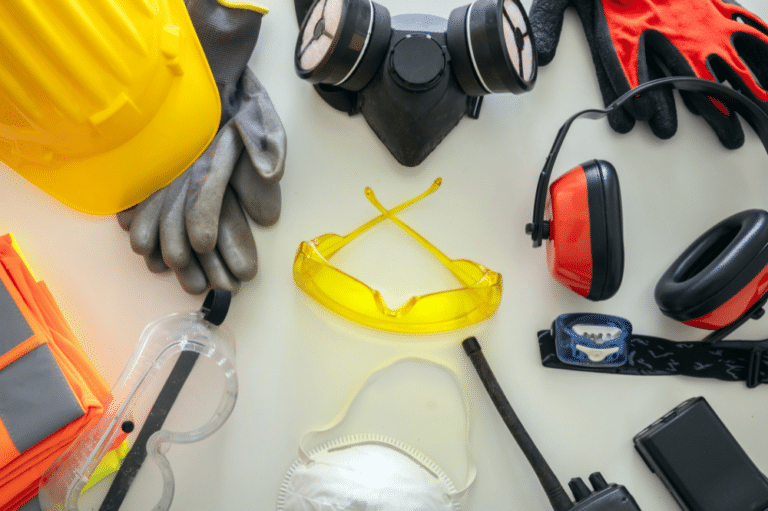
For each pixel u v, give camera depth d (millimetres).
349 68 813
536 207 809
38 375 779
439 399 908
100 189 875
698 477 840
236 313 910
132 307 918
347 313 915
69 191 879
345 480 825
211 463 884
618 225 797
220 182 852
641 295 938
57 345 833
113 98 771
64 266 923
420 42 823
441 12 963
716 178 960
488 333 921
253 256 888
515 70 800
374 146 948
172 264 841
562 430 901
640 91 799
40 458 778
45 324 830
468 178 945
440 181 910
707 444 850
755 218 801
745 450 906
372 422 904
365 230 926
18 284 833
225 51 905
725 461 845
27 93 738
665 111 927
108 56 733
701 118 969
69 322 910
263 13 909
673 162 961
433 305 895
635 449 899
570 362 887
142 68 775
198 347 814
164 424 878
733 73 929
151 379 795
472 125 952
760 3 993
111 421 774
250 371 903
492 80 817
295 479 848
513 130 954
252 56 956
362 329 923
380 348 919
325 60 792
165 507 830
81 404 774
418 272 932
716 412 913
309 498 826
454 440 898
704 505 834
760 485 838
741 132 941
